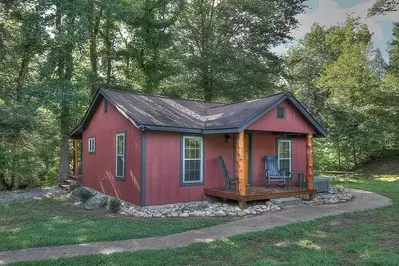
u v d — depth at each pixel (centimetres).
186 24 2216
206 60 2092
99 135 1295
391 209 926
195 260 510
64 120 1714
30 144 1827
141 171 955
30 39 1530
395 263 473
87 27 1583
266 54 2142
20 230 718
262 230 696
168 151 1006
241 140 952
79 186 1479
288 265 477
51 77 1597
